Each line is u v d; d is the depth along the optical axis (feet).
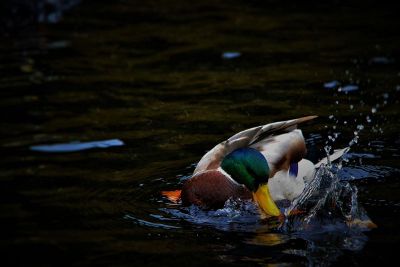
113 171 34.50
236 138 31.89
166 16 68.28
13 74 51.34
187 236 27.32
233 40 58.49
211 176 31.37
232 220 29.30
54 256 25.73
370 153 34.73
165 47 57.41
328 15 65.77
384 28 59.72
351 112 40.96
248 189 31.27
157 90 47.39
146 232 27.71
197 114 42.42
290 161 32.50
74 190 32.24
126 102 45.24
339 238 26.45
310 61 51.67
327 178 31.76
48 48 58.03
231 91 46.32
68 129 40.75
